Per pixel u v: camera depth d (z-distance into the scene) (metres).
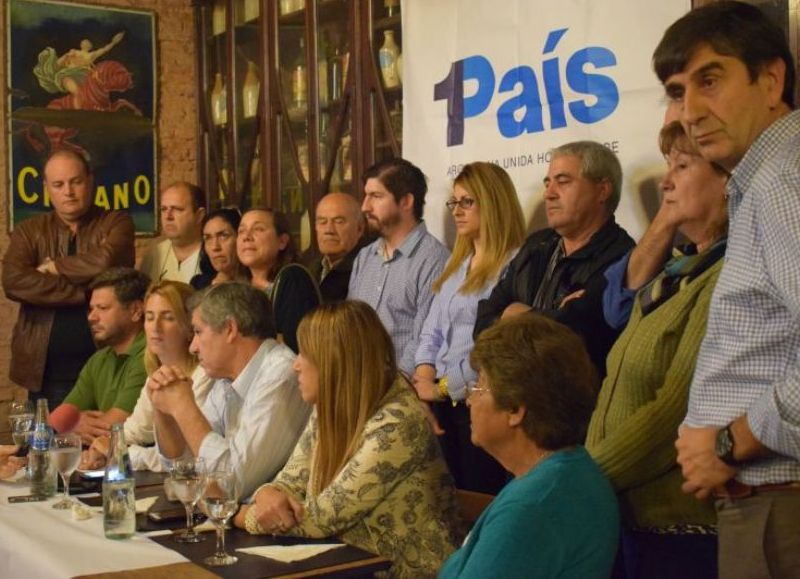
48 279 4.97
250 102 5.77
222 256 4.64
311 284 3.98
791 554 1.65
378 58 4.74
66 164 5.09
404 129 4.49
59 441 2.76
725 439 1.66
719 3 1.83
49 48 6.09
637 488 1.99
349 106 4.92
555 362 1.79
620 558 2.17
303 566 2.08
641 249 2.48
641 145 3.42
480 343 1.85
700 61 1.78
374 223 3.96
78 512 2.56
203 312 2.88
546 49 3.78
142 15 6.35
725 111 1.77
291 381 2.82
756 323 1.67
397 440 2.30
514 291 3.17
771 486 1.66
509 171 3.97
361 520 2.31
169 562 2.14
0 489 2.96
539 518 1.72
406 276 3.89
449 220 4.28
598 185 3.01
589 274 2.95
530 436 1.80
